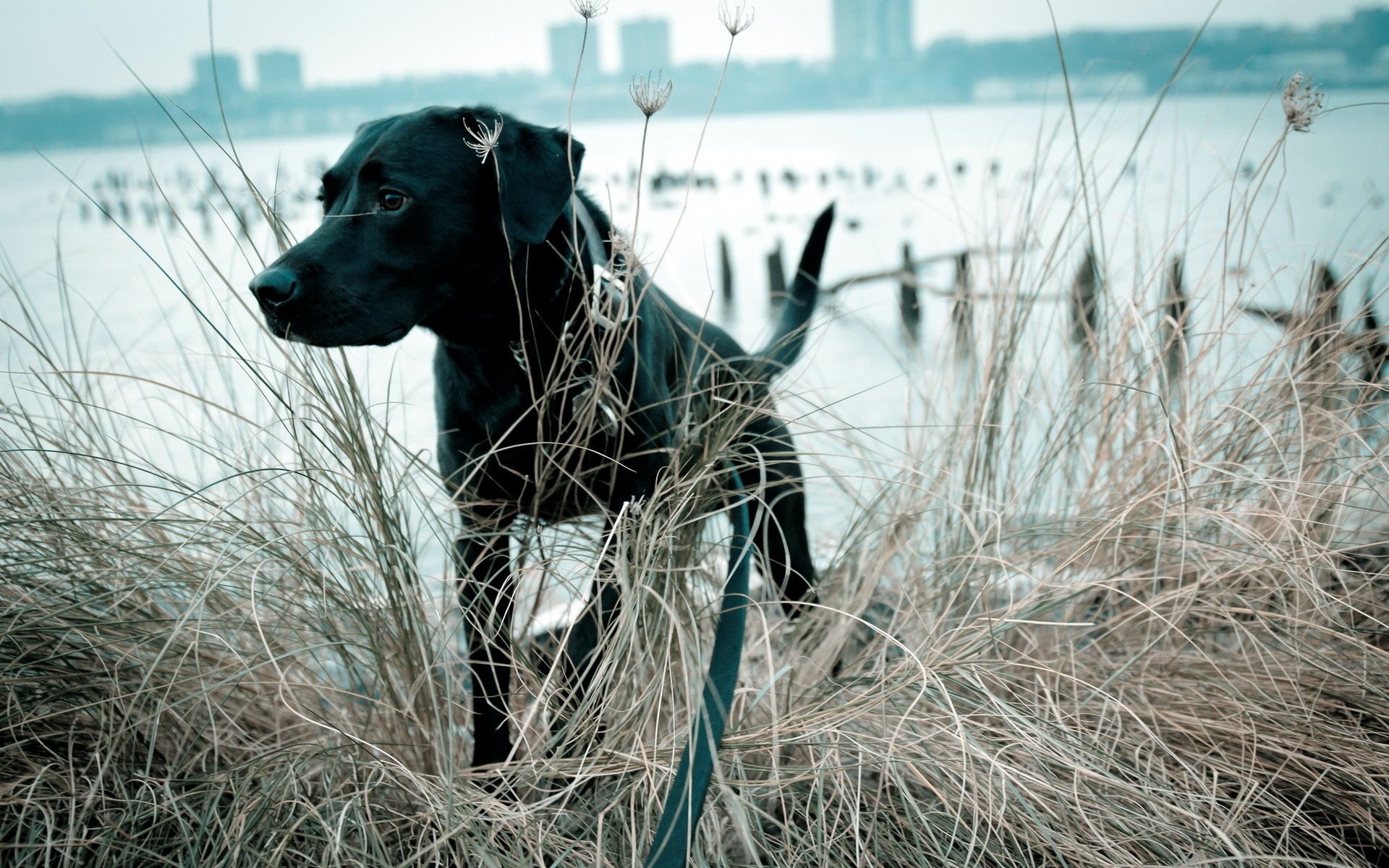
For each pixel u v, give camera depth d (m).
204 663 1.99
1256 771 1.96
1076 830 1.75
